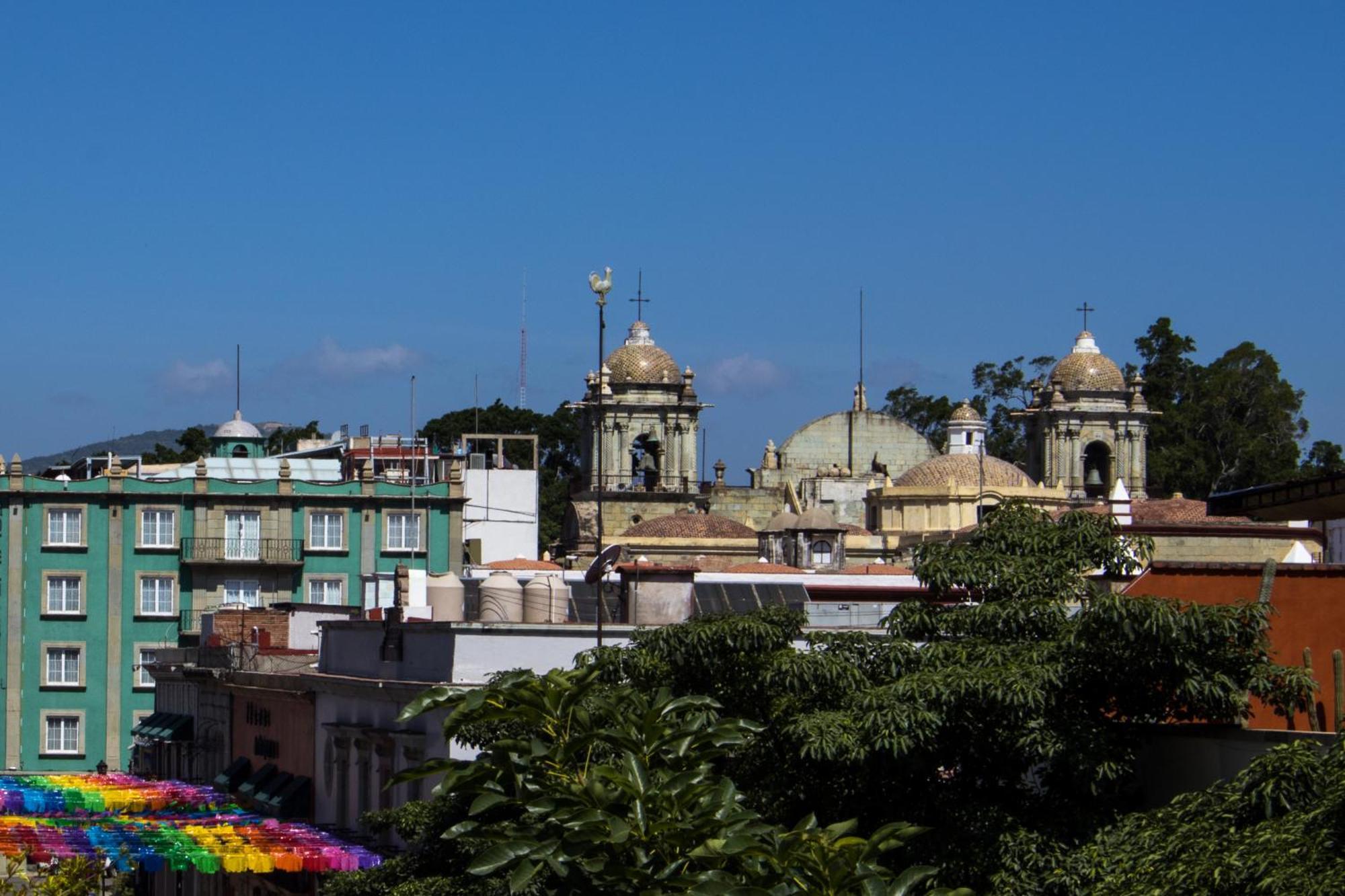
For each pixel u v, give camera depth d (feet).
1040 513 148.56
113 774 331.77
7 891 210.38
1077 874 120.67
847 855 112.16
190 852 189.06
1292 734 120.88
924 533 513.04
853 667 140.36
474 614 216.74
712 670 146.82
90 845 197.88
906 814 133.59
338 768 214.07
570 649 183.62
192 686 309.01
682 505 628.28
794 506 604.90
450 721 128.67
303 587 463.42
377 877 163.22
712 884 109.09
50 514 453.58
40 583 451.53
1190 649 128.88
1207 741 126.82
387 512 468.75
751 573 282.77
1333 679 146.20
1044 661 131.44
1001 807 129.80
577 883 117.08
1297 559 199.11
